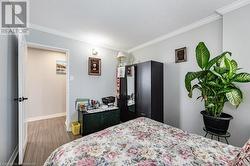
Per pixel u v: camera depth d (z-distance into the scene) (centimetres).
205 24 234
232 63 163
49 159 99
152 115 278
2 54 158
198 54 178
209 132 179
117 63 401
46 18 231
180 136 129
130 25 256
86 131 281
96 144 108
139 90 307
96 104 332
